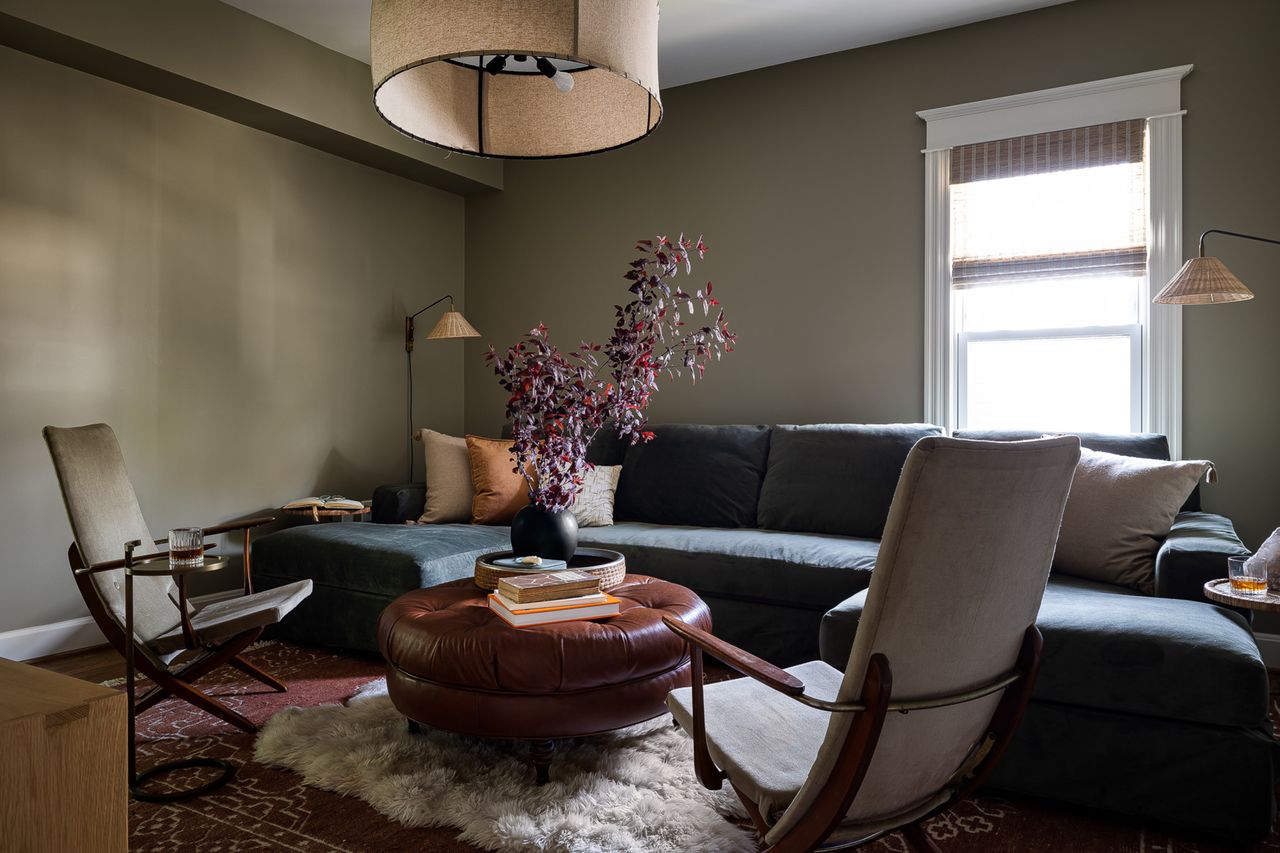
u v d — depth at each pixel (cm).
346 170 473
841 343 425
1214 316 344
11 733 56
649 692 221
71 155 350
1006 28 386
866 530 349
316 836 193
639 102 209
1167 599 240
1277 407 333
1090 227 369
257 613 245
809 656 305
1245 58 339
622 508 413
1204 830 190
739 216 453
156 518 382
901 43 410
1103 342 373
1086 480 290
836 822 126
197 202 398
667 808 198
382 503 419
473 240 547
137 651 240
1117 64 363
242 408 419
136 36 340
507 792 207
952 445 117
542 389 246
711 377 461
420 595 251
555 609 221
